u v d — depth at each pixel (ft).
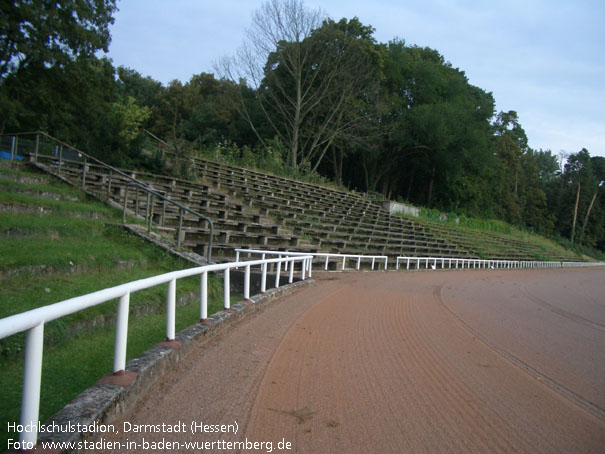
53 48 82.84
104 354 18.24
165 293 28.96
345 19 147.95
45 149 63.57
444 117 159.12
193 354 19.34
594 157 333.42
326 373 18.31
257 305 31.27
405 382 18.01
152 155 77.77
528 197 282.97
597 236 308.40
